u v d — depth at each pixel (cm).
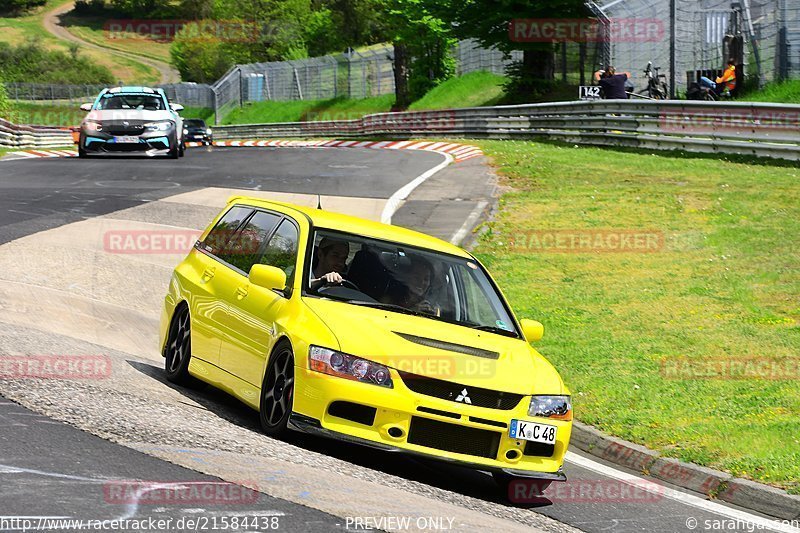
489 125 6406
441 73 11288
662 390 1738
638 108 4850
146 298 2145
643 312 2258
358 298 1242
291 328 1177
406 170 4541
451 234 3003
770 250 2717
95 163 4675
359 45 16375
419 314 1249
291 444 1159
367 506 923
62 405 1121
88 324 1844
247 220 1462
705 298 2350
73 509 791
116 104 5172
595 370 1862
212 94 14862
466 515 988
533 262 2717
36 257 2322
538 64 8094
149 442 1026
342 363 1119
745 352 1959
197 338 1419
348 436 1102
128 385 1329
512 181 3969
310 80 13188
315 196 3638
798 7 5616
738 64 5809
